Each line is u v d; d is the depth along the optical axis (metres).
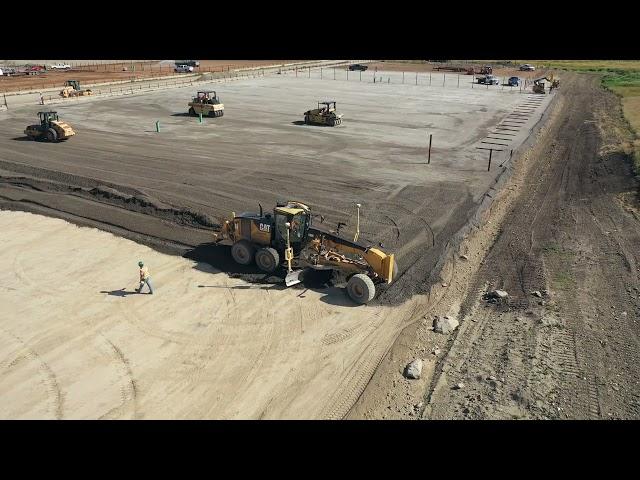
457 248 21.12
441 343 15.08
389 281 17.39
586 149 36.69
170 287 17.98
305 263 19.38
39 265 19.48
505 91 68.00
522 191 28.92
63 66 93.06
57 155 34.50
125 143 38.06
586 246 20.92
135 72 89.19
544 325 15.41
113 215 24.44
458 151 36.56
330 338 15.21
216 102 49.53
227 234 19.81
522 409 12.18
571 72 88.81
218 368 13.85
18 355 14.29
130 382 13.27
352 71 94.12
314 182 29.27
